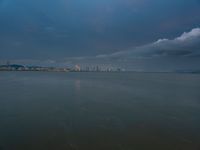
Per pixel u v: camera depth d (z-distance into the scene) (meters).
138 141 12.88
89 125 16.06
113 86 56.47
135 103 26.95
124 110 22.03
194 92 41.62
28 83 62.41
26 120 17.41
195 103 27.38
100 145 12.16
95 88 49.28
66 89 45.72
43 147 11.74
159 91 43.25
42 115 19.27
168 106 24.84
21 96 32.66
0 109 22.05
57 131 14.50
